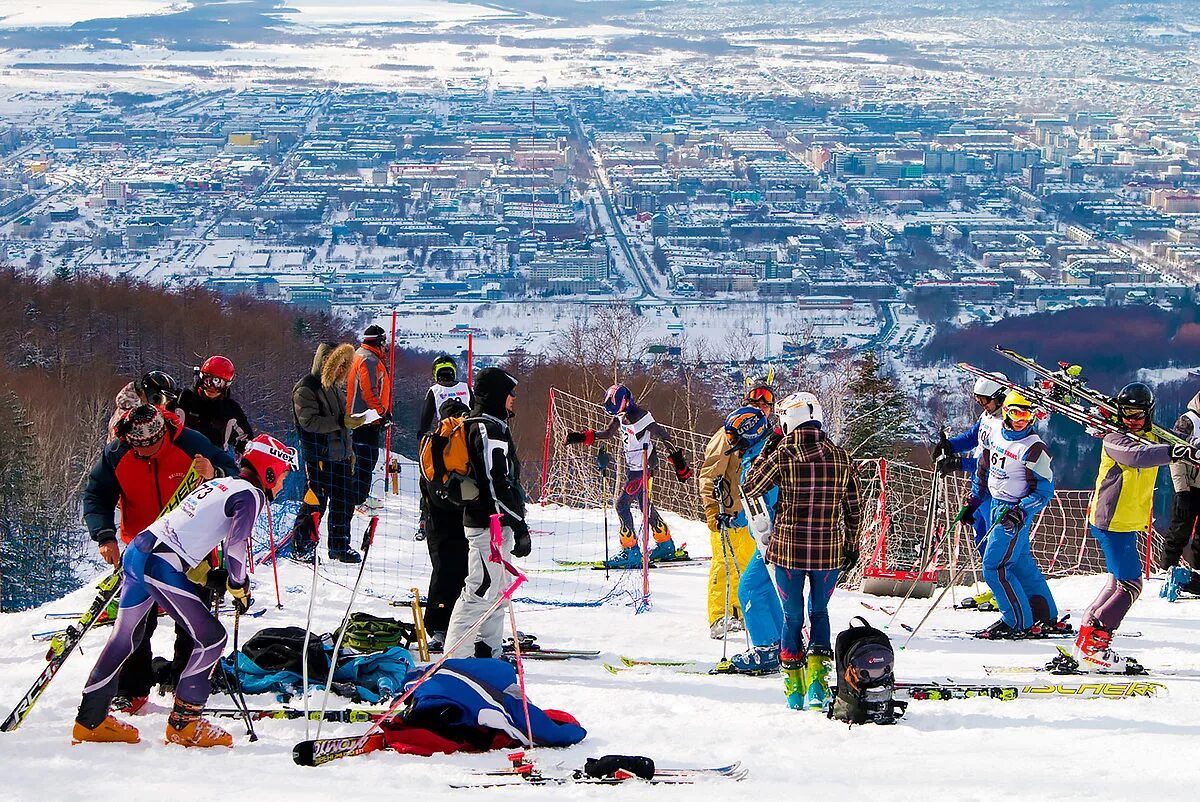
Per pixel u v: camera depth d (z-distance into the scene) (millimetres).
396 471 14180
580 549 12812
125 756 5805
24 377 36688
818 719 6773
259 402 46125
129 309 51312
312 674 7035
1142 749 5980
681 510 16938
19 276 56000
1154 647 8758
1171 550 10539
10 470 26094
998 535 8977
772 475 7223
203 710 6184
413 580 10867
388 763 5758
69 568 27688
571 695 7246
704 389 45656
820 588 7219
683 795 5156
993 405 9164
